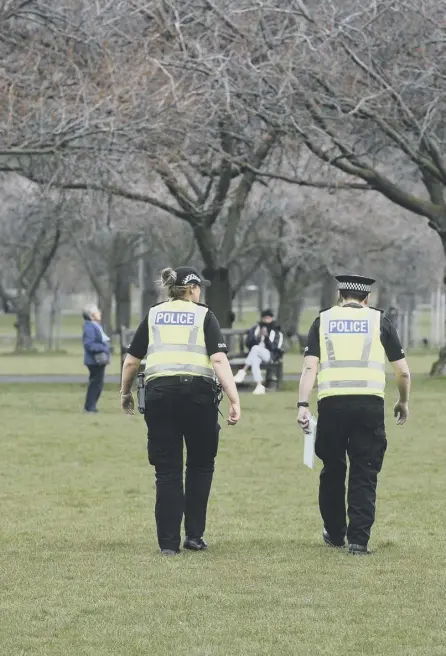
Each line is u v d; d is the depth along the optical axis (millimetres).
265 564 21203
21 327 137625
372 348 22219
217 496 29766
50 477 33312
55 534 24406
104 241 139500
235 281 154500
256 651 15742
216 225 112125
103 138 64812
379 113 67250
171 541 22266
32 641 16266
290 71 64375
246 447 40188
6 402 60000
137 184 79625
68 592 19062
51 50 66812
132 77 66062
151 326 22359
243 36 67688
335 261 130250
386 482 32062
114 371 90938
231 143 75812
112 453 38750
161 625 17062
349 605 18188
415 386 69375
